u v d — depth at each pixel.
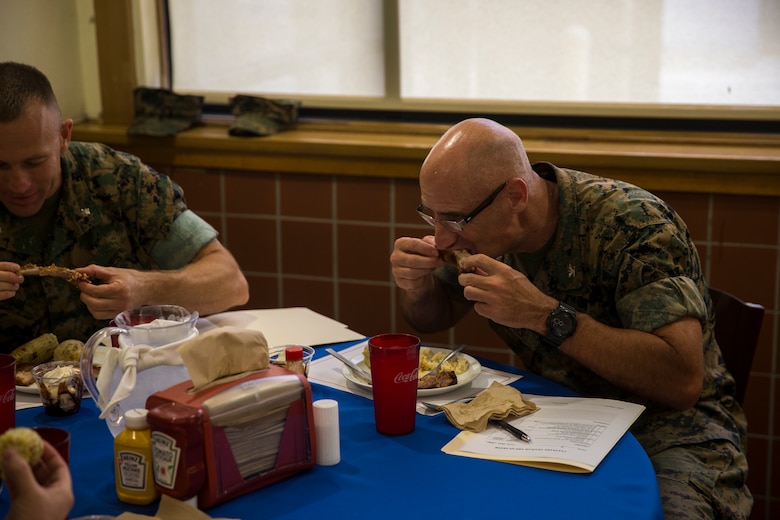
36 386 1.44
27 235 1.85
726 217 2.40
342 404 1.43
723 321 1.80
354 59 2.78
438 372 1.52
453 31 2.67
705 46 2.51
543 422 1.34
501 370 1.60
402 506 1.10
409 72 2.74
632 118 2.60
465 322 2.65
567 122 2.64
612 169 2.44
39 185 1.72
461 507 1.10
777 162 2.30
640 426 1.65
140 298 1.72
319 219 2.72
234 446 1.11
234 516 1.08
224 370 1.15
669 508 1.43
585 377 1.72
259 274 2.82
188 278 1.82
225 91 2.92
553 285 1.72
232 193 2.77
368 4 2.72
